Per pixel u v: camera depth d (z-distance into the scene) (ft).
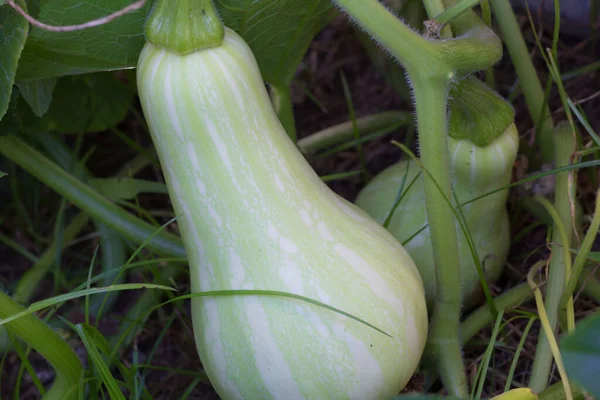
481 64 2.32
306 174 2.38
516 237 3.03
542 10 3.42
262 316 2.29
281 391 2.30
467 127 2.57
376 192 2.83
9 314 2.37
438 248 2.46
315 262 2.31
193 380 2.89
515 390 2.23
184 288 3.08
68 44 2.48
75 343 2.99
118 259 3.10
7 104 2.38
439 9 2.40
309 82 3.67
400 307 2.34
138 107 3.58
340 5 2.29
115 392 2.40
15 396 2.68
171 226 3.24
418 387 2.60
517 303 2.74
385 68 3.35
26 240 3.35
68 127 3.19
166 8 2.23
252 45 2.66
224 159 2.28
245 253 2.31
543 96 2.99
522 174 3.00
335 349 2.27
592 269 2.73
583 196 3.08
